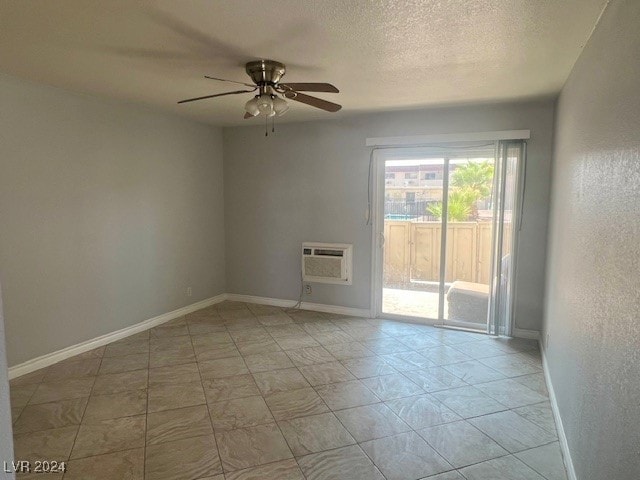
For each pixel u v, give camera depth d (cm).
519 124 399
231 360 358
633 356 128
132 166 417
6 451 76
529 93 358
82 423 255
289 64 283
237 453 227
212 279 542
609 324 155
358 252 486
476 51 256
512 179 405
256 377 324
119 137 401
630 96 143
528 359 361
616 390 144
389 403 283
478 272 439
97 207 382
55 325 348
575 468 198
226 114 459
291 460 221
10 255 313
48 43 246
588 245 197
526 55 261
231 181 548
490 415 269
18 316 320
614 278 152
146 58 273
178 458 222
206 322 467
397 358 363
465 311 447
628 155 143
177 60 276
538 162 396
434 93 360
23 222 321
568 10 198
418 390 303
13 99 311
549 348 319
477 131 415
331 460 222
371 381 317
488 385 311
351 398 290
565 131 298
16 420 258
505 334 420
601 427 160
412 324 462
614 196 157
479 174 429
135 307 427
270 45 249
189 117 477
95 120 376
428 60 274
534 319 411
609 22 181
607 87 177
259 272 546
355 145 474
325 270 498
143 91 358
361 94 365
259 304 547
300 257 519
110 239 396
